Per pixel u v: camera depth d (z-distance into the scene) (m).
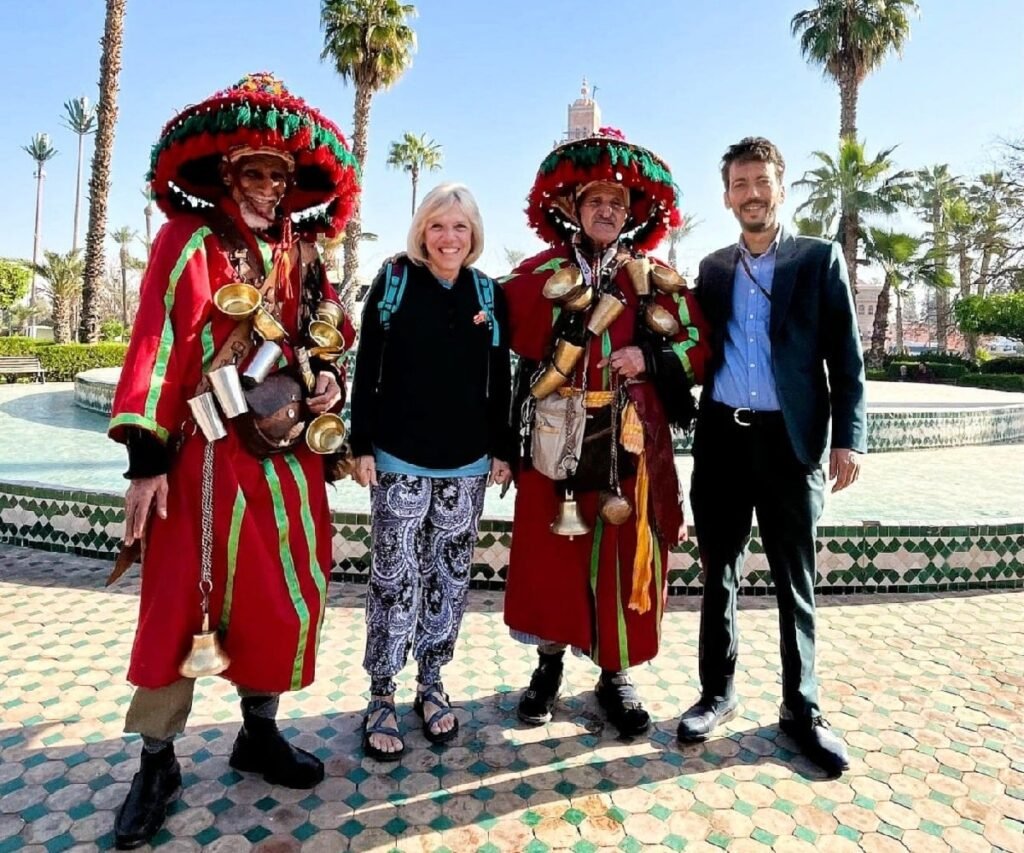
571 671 2.82
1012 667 2.87
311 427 1.92
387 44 19.66
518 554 2.42
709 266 2.49
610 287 2.37
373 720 2.23
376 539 2.27
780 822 1.94
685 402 2.43
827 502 4.95
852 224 23.02
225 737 2.26
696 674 2.80
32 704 2.44
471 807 1.98
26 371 16.27
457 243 2.16
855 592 3.74
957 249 29.62
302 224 2.18
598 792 2.05
